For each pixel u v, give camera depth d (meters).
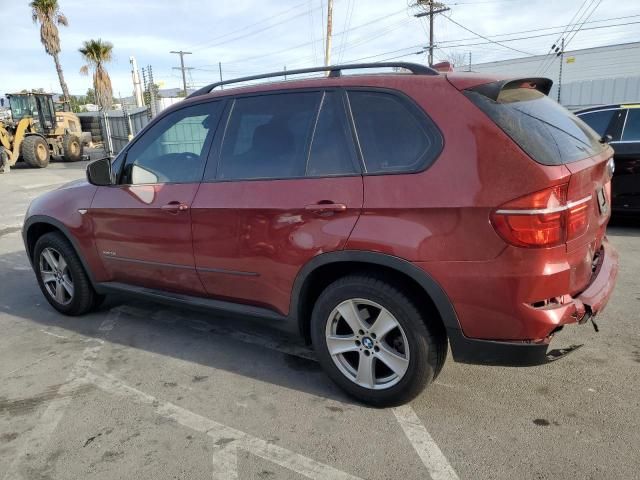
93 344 3.98
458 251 2.49
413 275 2.59
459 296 2.53
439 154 2.57
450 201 2.48
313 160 2.97
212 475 2.47
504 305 2.46
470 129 2.53
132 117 25.34
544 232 2.36
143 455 2.63
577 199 2.48
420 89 2.73
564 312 2.47
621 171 6.50
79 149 24.95
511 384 3.17
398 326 2.75
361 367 2.93
